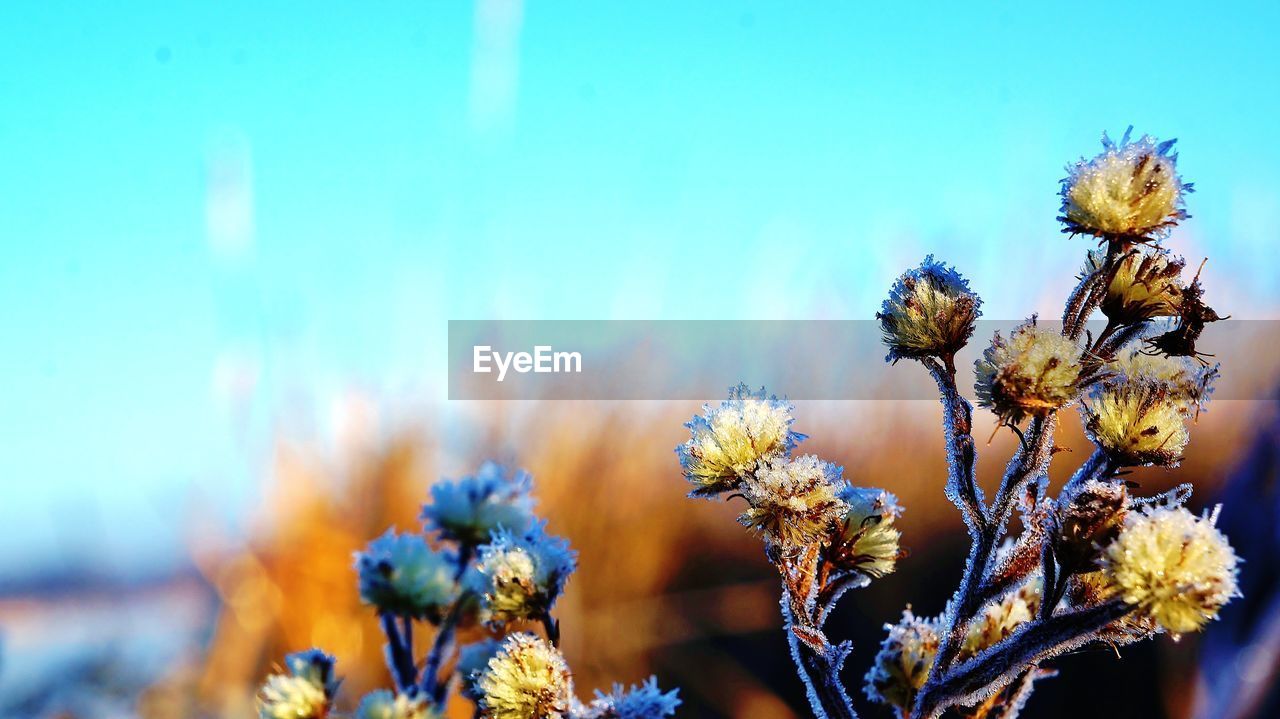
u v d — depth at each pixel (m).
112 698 0.57
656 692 0.22
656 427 0.72
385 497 0.65
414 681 0.25
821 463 0.21
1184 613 0.19
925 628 0.22
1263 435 0.53
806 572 0.21
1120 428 0.21
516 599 0.23
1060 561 0.20
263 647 0.59
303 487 0.64
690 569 0.66
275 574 0.61
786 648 0.60
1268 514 0.49
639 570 0.64
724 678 0.57
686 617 0.62
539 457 0.70
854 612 0.59
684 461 0.22
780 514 0.21
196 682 0.58
